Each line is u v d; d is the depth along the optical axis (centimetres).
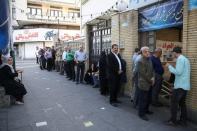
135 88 806
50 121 681
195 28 663
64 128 623
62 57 1745
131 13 984
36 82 1402
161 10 860
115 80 853
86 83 1316
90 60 1503
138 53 862
